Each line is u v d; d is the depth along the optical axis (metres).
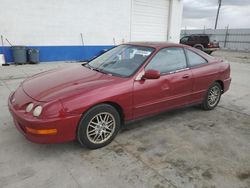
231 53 20.27
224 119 4.11
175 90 3.61
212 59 4.41
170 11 13.48
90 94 2.70
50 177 2.36
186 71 3.76
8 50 8.99
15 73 7.30
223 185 2.35
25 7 8.92
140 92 3.14
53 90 2.76
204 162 2.73
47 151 2.83
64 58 10.42
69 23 10.14
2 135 3.17
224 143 3.22
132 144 3.08
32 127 2.46
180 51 3.83
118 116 3.04
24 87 3.08
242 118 4.20
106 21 11.22
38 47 9.62
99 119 2.86
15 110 2.66
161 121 3.89
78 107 2.60
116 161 2.68
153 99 3.34
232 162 2.76
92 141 2.85
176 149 3.00
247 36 23.59
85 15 10.49
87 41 10.89
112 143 3.08
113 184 2.29
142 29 12.76
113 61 3.62
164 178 2.41
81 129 2.71
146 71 3.16
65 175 2.39
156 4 12.86
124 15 11.75
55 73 3.49
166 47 3.63
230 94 5.87
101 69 3.50
